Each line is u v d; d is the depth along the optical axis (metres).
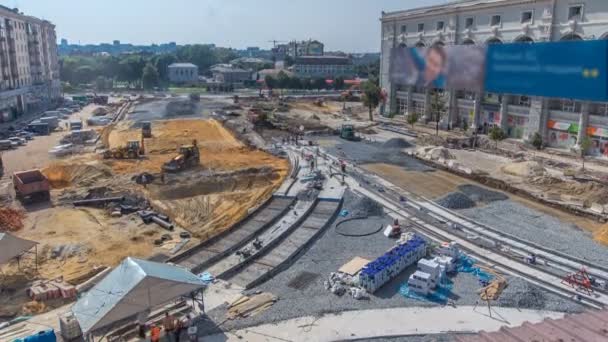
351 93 152.50
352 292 26.67
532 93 65.75
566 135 65.06
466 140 70.81
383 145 70.62
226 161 59.59
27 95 112.94
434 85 85.12
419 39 89.44
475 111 79.31
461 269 29.50
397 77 95.75
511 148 67.44
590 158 60.53
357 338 22.30
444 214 39.97
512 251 32.16
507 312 24.50
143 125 76.31
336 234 36.16
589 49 57.19
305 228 37.28
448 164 56.31
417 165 58.22
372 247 33.50
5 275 29.27
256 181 50.94
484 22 75.00
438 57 82.75
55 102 133.38
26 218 39.62
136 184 49.03
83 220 38.97
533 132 68.50
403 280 28.25
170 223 38.88
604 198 42.72
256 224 37.91
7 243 29.02
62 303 26.12
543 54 63.12
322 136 79.62
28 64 116.25
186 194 48.09
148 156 63.06
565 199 43.22
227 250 32.69
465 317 24.06
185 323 22.66
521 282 27.34
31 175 45.16
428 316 24.23
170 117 101.06
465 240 34.12
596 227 37.19
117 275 23.41
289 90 180.38
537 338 16.73
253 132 79.94
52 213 40.81
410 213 39.91
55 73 144.00
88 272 29.41
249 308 25.02
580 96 59.19
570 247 32.69
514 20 69.81
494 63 71.31
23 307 25.50
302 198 43.75
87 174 51.94
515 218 38.94
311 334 22.72
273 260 31.64
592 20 59.06
